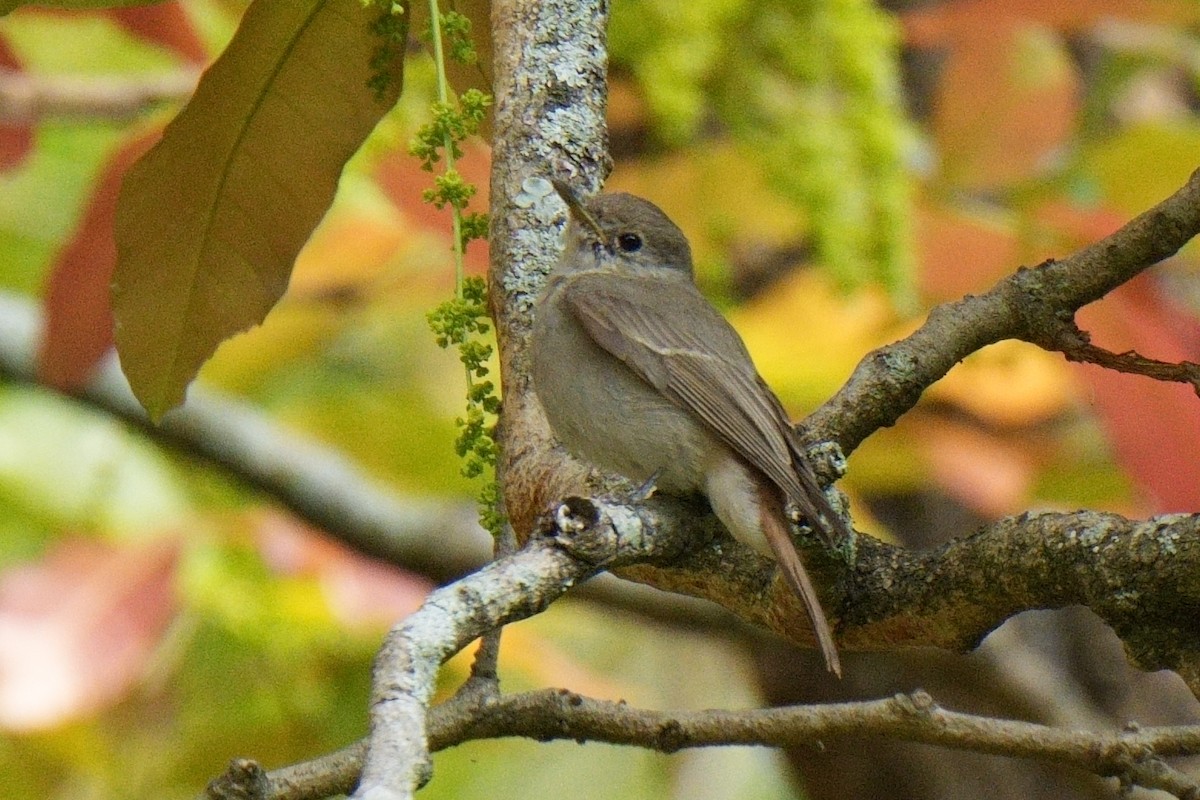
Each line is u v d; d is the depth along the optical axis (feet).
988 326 22.76
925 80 44.06
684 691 48.11
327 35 24.93
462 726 21.90
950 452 39.06
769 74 33.58
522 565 19.54
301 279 38.04
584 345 28.99
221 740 37.78
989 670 41.78
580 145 26.23
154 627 34.42
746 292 39.99
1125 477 38.01
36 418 40.93
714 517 23.75
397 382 48.91
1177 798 21.21
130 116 35.58
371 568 38.27
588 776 48.78
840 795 42.96
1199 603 18.95
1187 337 33.12
